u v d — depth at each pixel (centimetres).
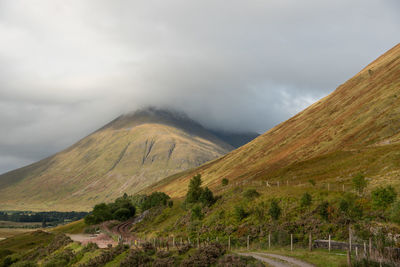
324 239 3662
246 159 18125
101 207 12812
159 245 4512
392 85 13488
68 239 7838
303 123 17925
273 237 4016
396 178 5722
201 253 2794
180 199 11412
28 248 11019
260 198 5962
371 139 10238
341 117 14425
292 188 6288
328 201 4759
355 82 18550
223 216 5962
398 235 3219
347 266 2308
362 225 3691
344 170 7962
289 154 14100
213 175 18812
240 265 2411
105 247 5262
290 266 2453
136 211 14550
